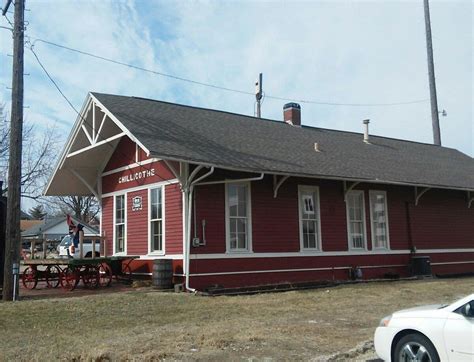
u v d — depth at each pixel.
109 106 16.38
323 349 7.87
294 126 23.25
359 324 9.87
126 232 18.22
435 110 34.56
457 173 24.36
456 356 5.79
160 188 16.69
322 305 12.45
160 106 18.52
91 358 7.16
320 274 18.05
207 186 15.86
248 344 8.12
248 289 15.62
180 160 13.72
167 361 7.17
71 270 16.03
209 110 20.56
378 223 20.36
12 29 14.69
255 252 16.53
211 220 15.77
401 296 14.17
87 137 18.16
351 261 19.06
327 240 18.52
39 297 14.13
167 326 9.73
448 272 22.39
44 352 7.65
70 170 19.78
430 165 24.30
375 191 20.36
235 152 16.11
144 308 11.92
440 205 22.83
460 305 5.96
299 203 17.98
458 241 23.20
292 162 17.12
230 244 16.12
